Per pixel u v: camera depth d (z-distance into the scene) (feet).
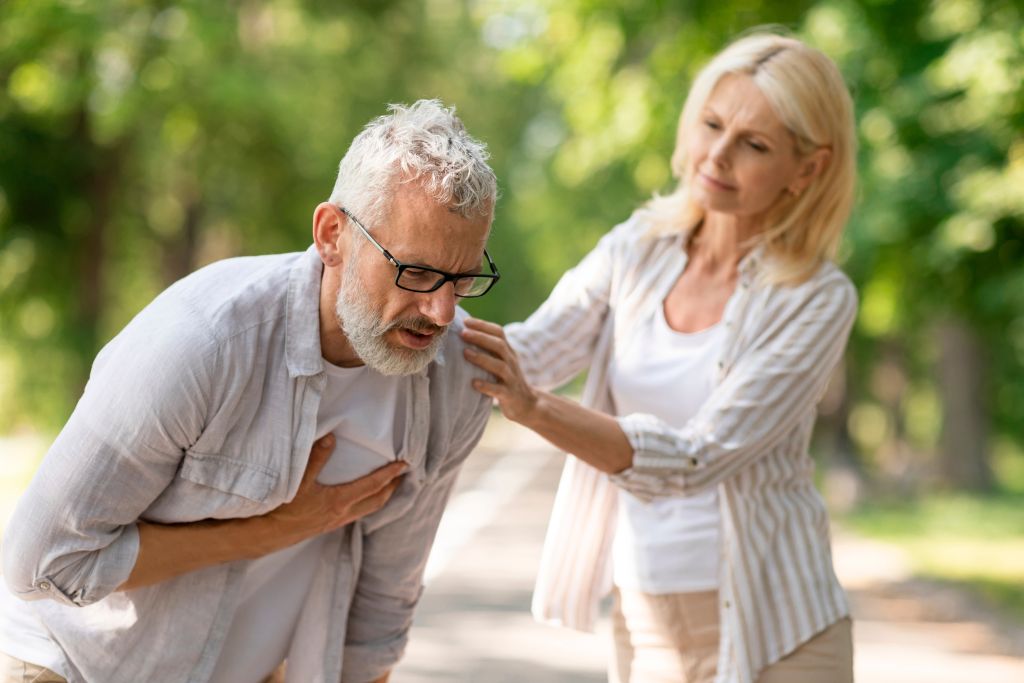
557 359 20.83
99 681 16.47
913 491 119.55
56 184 102.53
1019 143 57.06
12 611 17.08
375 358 14.89
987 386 121.90
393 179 14.37
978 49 53.57
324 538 17.25
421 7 117.80
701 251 20.26
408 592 18.11
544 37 69.77
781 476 19.56
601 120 71.05
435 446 16.79
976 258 61.00
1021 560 73.77
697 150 19.80
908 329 96.32
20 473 103.14
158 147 103.71
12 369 107.76
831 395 118.93
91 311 106.73
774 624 19.07
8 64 90.89
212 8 88.89
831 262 20.06
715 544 19.43
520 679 39.34
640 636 20.17
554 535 20.84
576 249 148.77
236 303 15.25
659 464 18.44
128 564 15.52
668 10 63.31
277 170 110.11
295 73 101.81
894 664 44.39
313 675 17.17
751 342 19.43
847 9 57.57
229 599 16.28
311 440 15.64
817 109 19.19
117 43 85.25
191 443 15.30
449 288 14.56
